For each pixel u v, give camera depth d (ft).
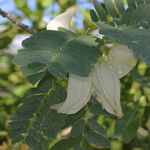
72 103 1.16
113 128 2.00
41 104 1.29
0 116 2.03
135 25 1.07
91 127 1.35
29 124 1.31
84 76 0.90
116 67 1.17
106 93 1.16
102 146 1.35
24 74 0.92
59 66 0.91
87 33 1.17
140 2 1.20
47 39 0.98
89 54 0.95
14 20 1.48
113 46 1.16
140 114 1.96
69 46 0.96
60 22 1.25
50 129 1.31
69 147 1.38
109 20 1.20
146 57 0.89
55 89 1.28
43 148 1.31
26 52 0.94
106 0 1.21
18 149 1.69
